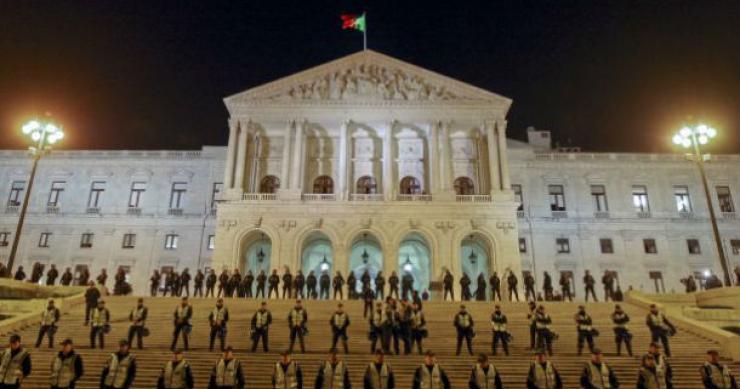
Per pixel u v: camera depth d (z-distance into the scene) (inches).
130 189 2314.2
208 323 1090.7
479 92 2023.9
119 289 1525.6
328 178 2087.8
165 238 2245.3
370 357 850.1
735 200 2284.7
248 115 2007.9
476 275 2010.3
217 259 1831.9
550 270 2182.6
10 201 2306.8
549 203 2272.4
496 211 1891.0
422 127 2057.1
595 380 620.4
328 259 2049.7
